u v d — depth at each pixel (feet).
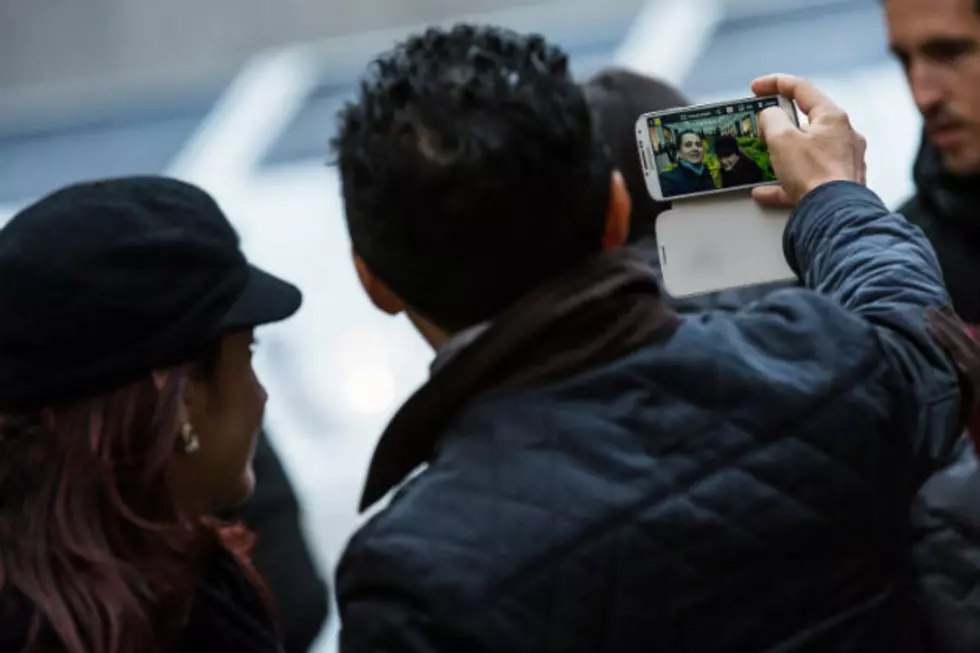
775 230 6.36
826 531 5.50
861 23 21.70
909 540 5.91
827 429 5.53
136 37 26.99
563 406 5.53
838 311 5.76
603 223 5.74
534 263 5.58
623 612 5.30
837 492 5.51
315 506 17.38
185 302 6.14
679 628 5.37
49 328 5.97
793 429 5.51
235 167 23.59
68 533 5.90
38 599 5.84
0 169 25.77
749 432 5.49
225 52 26.55
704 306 8.57
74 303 5.98
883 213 6.13
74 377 5.99
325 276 20.53
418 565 5.23
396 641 5.19
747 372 5.57
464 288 5.60
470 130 5.39
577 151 5.57
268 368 19.22
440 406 5.64
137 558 6.01
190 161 24.06
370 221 5.61
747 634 5.45
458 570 5.22
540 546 5.27
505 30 5.91
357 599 5.33
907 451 5.68
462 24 5.97
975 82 8.54
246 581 6.90
